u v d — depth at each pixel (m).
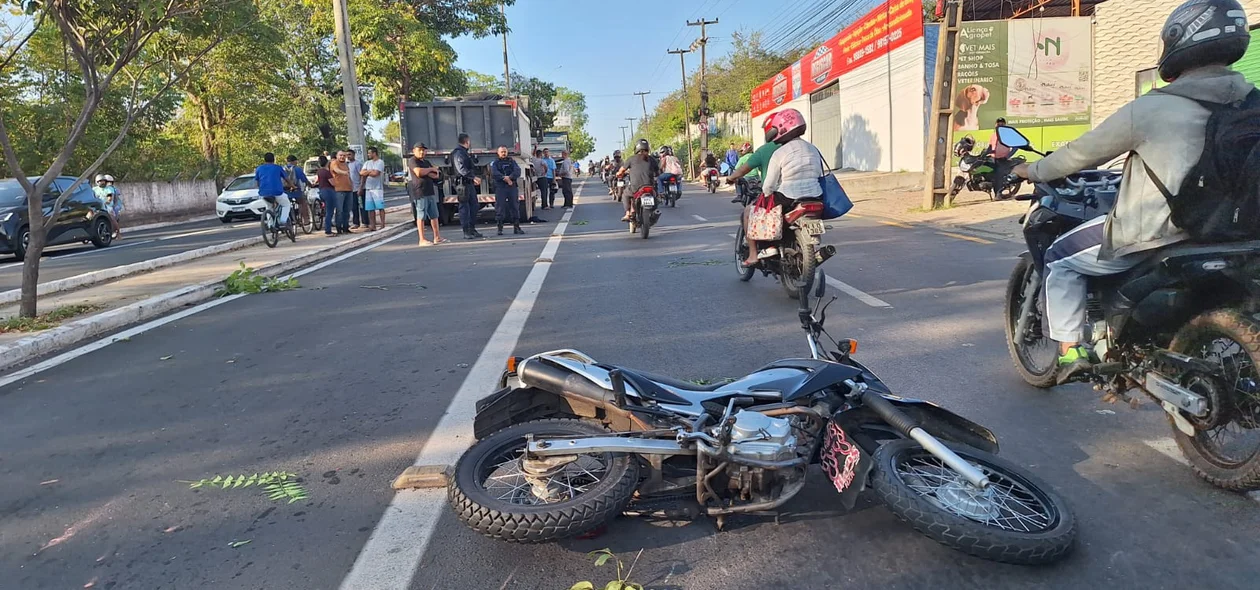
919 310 7.11
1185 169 3.15
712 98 63.91
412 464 4.05
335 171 16.30
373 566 3.09
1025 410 4.50
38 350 6.86
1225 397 3.24
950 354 5.66
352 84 18.55
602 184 50.91
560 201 29.05
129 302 8.78
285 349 6.64
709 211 20.30
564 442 3.02
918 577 2.88
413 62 31.70
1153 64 17.02
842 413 3.29
